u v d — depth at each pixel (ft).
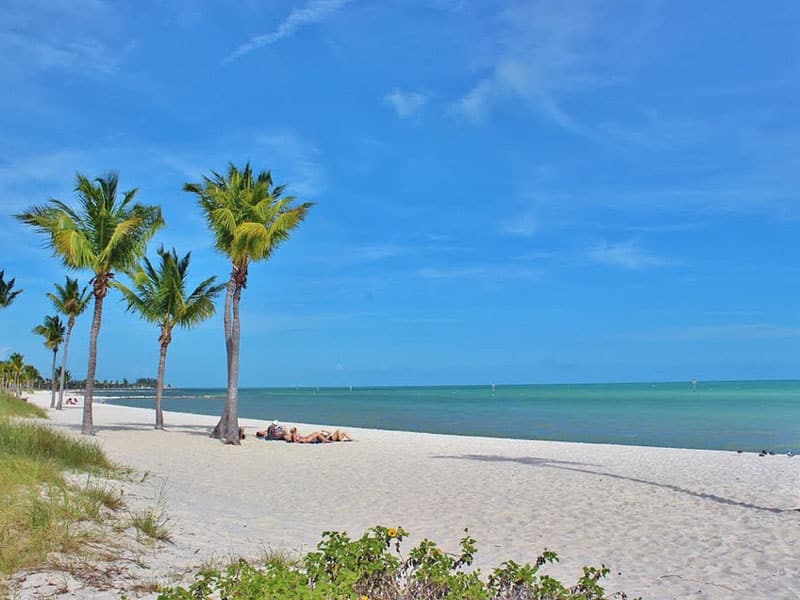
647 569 24.94
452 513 35.50
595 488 44.21
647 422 131.44
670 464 58.03
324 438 80.07
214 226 76.23
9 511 21.67
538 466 56.13
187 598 12.59
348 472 51.85
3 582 16.37
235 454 63.41
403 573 15.25
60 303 153.58
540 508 37.11
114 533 22.79
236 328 77.25
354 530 30.35
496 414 169.07
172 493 35.70
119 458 51.03
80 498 25.79
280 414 172.55
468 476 49.70
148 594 17.12
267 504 36.96
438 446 75.72
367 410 198.80
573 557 26.66
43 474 29.04
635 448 73.36
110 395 420.36
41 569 17.74
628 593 21.77
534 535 30.53
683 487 44.80
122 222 71.31
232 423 74.13
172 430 93.25
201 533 26.11
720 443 87.45
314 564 14.07
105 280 73.05
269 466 55.06
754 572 24.62
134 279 87.25
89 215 72.23
